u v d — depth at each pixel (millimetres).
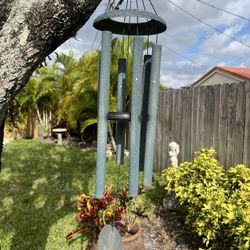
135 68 1269
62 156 7625
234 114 3799
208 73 10938
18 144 9602
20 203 4145
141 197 4242
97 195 1389
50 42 865
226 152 3947
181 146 5078
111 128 7641
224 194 2969
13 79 845
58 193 4602
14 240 3057
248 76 8742
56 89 11188
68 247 2971
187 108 4910
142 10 1276
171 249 3051
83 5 854
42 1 799
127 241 2555
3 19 823
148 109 1442
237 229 2332
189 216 3088
